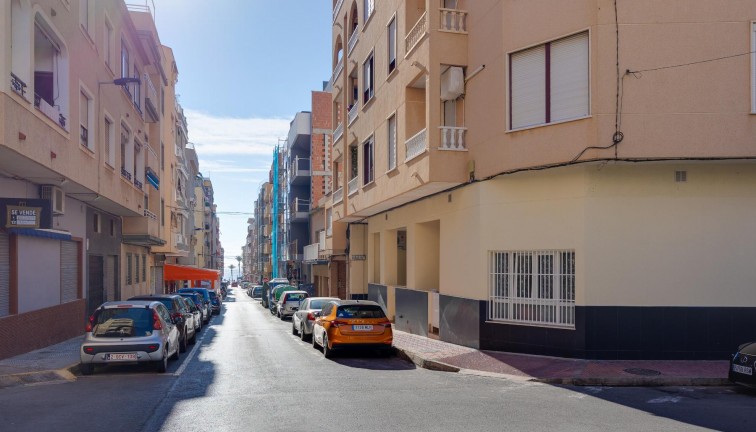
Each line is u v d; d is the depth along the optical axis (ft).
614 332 38.93
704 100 37.06
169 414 25.05
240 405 27.04
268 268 269.44
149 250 106.63
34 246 46.34
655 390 31.68
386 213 72.69
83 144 48.19
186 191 178.81
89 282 62.80
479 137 46.21
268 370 39.50
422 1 54.54
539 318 42.24
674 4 37.47
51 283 50.26
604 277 39.11
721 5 37.32
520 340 42.70
